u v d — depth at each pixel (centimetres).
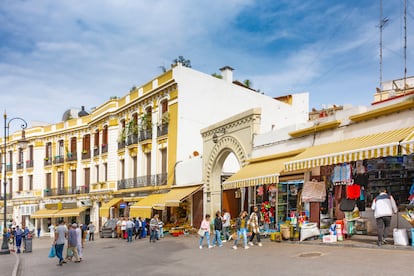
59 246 1502
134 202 3203
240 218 1464
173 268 1161
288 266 998
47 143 4694
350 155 1207
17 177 4975
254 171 1756
